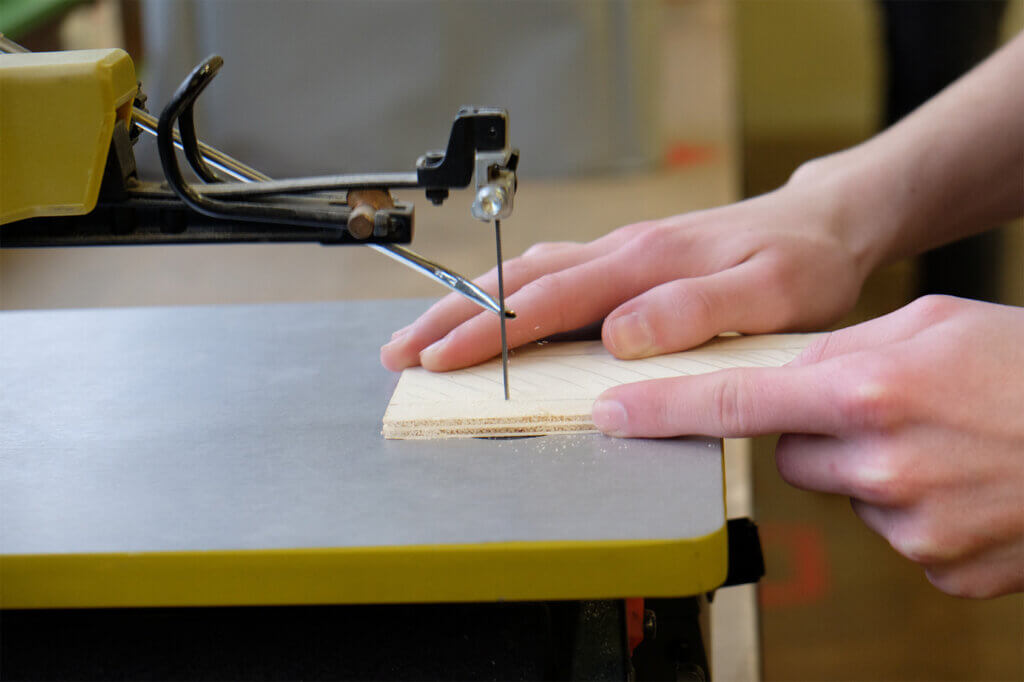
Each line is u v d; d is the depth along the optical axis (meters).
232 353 0.80
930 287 2.21
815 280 0.79
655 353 0.73
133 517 0.53
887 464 0.55
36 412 0.68
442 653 0.55
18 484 0.57
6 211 0.59
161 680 0.55
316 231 0.61
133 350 0.81
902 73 2.45
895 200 0.87
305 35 3.67
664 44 6.99
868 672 1.43
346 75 3.73
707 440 0.60
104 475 0.58
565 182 3.99
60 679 0.55
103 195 0.61
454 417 0.62
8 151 0.58
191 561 0.49
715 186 3.81
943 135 0.88
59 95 0.57
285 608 0.58
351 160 3.84
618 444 0.60
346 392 0.71
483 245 3.19
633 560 0.48
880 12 2.49
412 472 0.57
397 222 0.60
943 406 0.55
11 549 0.49
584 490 0.54
